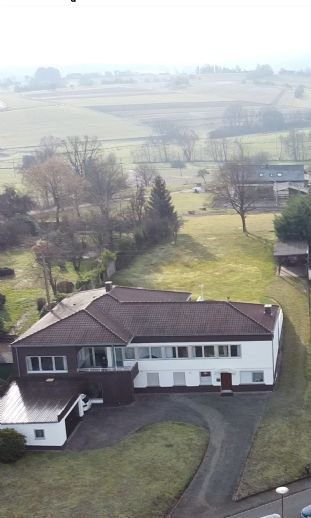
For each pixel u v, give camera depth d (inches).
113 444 2103.8
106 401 2357.3
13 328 3127.5
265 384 2383.1
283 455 1979.6
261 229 4891.7
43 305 3314.5
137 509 1759.4
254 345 2348.7
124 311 2529.5
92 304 2539.4
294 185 6151.6
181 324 2432.3
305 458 1957.4
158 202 4960.6
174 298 2765.7
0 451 2018.9
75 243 4407.0
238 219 5329.7
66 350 2342.5
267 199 6102.4
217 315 2448.3
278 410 2245.3
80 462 2006.6
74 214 5103.3
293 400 2308.1
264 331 2351.1
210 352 2384.4
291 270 3791.8
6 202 5359.3
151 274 3991.1
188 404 2340.1
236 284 3654.0
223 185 5467.5
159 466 1955.0
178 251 4461.1
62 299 3026.6
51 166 5492.1
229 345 2363.4
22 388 2329.0
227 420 2208.4
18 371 2390.5
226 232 4881.9
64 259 4202.8
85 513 1750.7
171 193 7091.5
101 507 1772.9
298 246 3929.6
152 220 4731.8
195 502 1797.5
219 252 4377.5
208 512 1754.4
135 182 7327.8
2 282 3912.4
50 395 2253.9
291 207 4121.6
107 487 1863.9
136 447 2069.4
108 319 2476.6
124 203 5708.7
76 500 1809.8
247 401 2331.4
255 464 1947.6
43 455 2065.7
